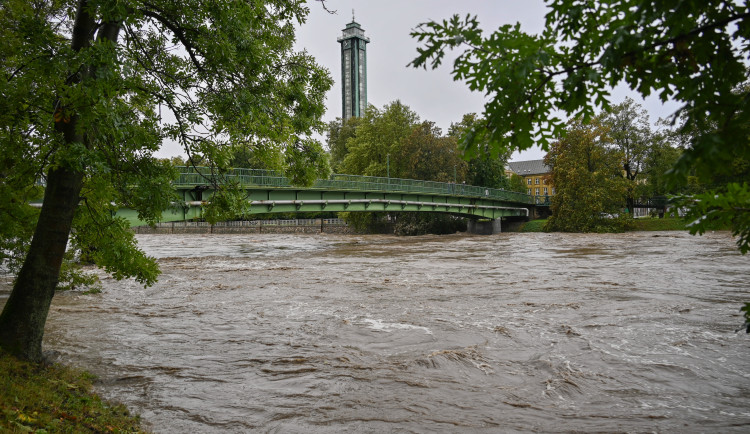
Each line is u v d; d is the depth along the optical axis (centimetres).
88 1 608
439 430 686
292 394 834
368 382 887
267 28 1003
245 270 2647
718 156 152
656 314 1418
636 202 7050
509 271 2488
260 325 1348
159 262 3139
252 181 3544
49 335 1230
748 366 951
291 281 2206
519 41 203
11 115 675
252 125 879
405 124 7631
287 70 1044
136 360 1027
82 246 972
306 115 1051
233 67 858
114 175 827
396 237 6406
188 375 936
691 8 175
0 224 975
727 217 192
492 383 875
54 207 810
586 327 1277
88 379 870
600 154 6009
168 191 852
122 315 1488
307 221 9112
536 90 212
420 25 214
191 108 896
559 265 2722
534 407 766
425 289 1938
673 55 189
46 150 660
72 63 596
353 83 19375
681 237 4684
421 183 5491
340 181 4403
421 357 1017
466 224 7525
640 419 717
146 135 751
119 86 634
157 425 702
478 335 1203
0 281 2003
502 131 219
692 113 176
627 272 2347
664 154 5688
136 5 671
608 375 908
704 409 752
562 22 211
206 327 1331
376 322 1361
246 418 734
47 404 624
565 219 6088
